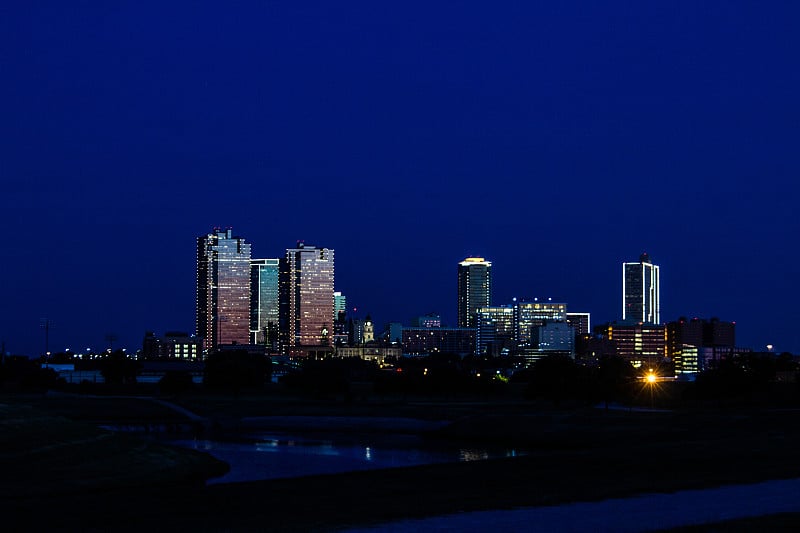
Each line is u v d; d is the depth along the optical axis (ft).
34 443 249.55
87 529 125.59
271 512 136.98
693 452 218.18
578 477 174.09
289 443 412.16
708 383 645.51
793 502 139.03
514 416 482.28
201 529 123.85
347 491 159.22
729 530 115.14
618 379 611.06
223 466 273.33
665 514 128.57
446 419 527.81
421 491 158.10
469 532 117.08
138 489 175.11
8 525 129.39
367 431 489.26
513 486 162.71
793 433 328.29
